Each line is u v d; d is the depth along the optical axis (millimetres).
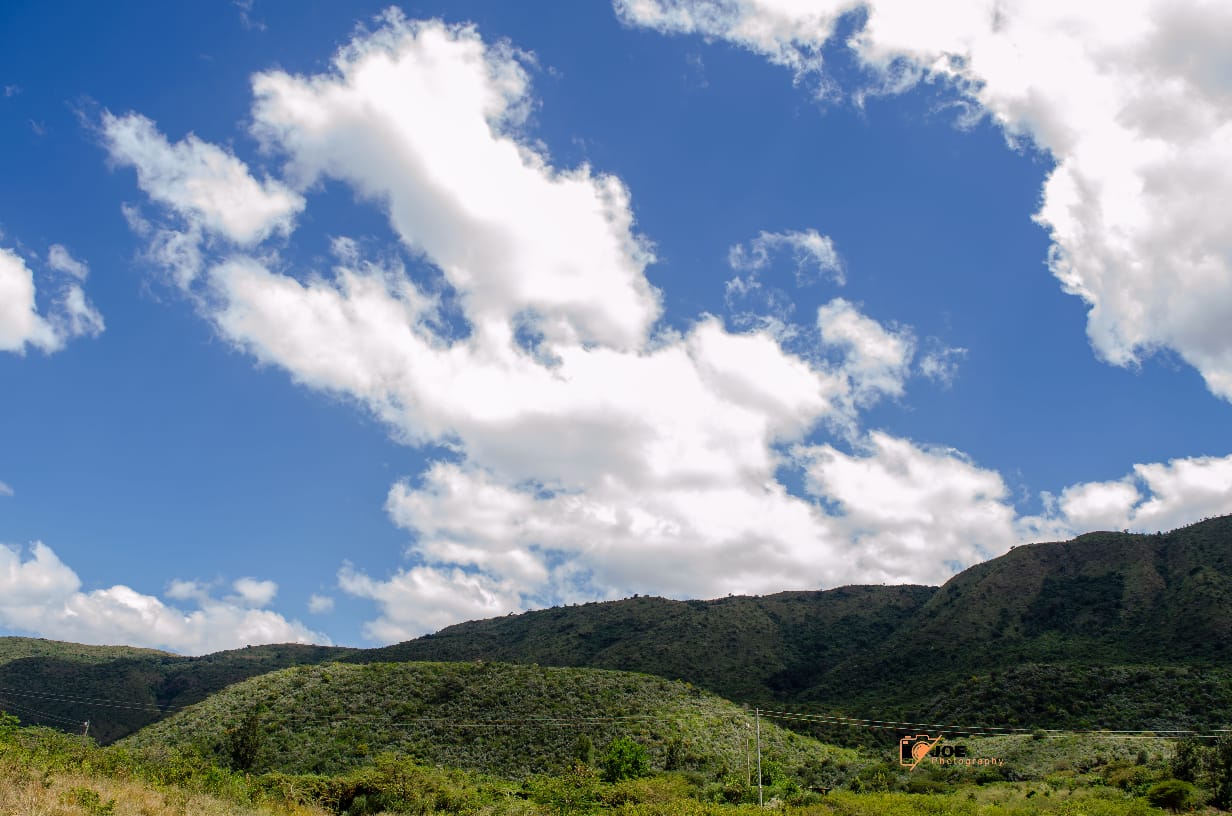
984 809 53562
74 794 24031
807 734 99250
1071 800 55750
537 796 59312
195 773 35844
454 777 66562
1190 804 53562
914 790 69875
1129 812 50188
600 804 58094
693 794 64125
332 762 72938
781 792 65062
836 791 65938
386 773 55375
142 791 28906
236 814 31031
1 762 26188
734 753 81625
